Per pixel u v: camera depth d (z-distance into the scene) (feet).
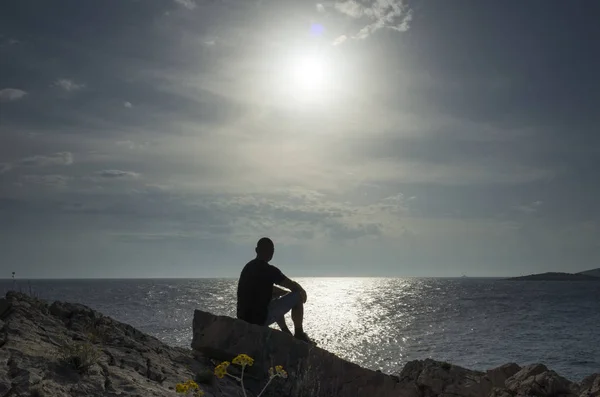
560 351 105.60
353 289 557.74
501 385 20.29
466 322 171.22
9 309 20.10
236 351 21.58
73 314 22.41
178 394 15.69
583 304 276.21
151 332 125.18
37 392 12.16
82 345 16.29
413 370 23.11
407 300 320.91
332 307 251.60
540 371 19.60
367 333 138.51
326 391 20.79
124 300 272.31
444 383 21.15
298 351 21.47
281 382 20.95
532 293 436.76
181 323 147.13
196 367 21.09
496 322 171.42
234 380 20.86
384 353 103.71
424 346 113.39
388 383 21.16
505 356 98.84
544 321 176.14
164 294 363.56
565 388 18.22
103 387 13.98
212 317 22.82
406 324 164.25
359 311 223.10
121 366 17.12
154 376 17.35
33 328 18.30
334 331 142.92
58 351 15.26
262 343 21.63
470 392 20.48
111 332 21.58
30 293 23.09
